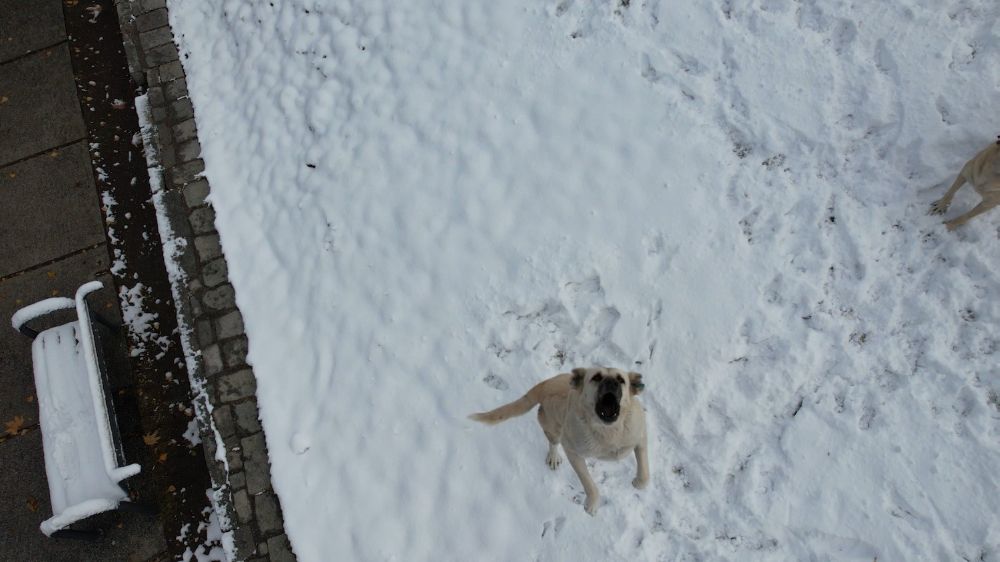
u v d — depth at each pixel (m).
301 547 4.41
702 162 4.55
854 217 4.34
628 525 4.04
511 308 4.53
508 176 4.79
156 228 6.25
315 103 5.44
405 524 4.30
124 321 5.96
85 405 5.10
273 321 4.96
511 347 4.47
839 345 4.15
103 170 6.50
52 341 5.32
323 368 4.75
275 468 4.59
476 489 4.25
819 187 4.43
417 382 4.53
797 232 4.38
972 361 4.01
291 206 5.23
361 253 4.92
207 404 4.84
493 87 5.02
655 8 4.92
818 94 4.56
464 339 4.53
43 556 5.37
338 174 5.17
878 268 4.24
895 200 4.33
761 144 4.55
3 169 6.60
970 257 4.16
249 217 5.33
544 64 4.98
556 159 4.75
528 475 4.20
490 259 4.64
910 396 4.00
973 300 4.10
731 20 4.80
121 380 5.81
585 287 4.50
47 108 6.79
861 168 4.42
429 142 5.04
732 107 4.64
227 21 6.09
